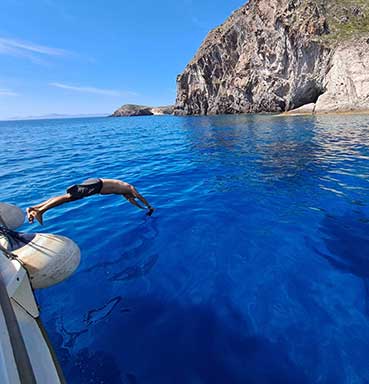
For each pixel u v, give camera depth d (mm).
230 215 5395
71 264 2645
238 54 48531
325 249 4070
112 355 2477
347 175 7500
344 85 31719
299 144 12906
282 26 36812
